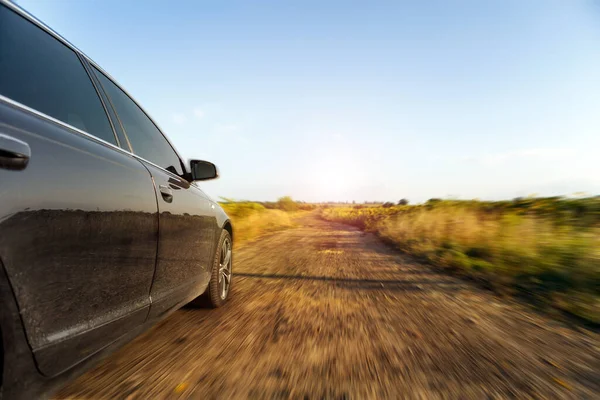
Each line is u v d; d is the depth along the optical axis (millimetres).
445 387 2287
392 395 2172
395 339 3123
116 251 1917
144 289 2256
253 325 3422
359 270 6539
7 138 1302
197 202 3348
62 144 1645
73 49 2229
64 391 2135
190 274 3062
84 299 1668
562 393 2248
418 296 4711
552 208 8320
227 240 4289
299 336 3150
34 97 1682
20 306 1297
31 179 1392
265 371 2461
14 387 1285
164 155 3246
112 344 1990
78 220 1629
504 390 2268
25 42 1753
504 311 4117
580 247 5988
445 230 10555
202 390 2186
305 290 4895
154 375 2373
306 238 13445
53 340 1463
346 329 3357
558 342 3168
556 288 4875
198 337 3090
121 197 1993
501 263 6371
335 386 2270
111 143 2266
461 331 3379
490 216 10359
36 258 1382
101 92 2416
